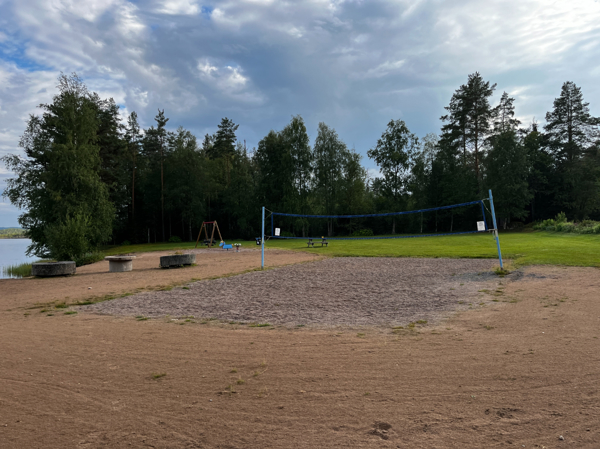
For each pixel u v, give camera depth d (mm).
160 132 49750
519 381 3973
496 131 47281
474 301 8297
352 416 3309
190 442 2953
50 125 32719
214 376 4312
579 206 48469
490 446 2803
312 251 24016
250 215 48969
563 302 7777
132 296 9922
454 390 3793
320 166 51000
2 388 4121
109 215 32031
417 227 52969
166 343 5641
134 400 3746
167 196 47938
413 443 2859
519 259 15078
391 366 4508
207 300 9109
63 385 4160
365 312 7562
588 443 2803
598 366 4305
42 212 30984
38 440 3035
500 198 44438
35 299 10023
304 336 5898
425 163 54125
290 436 3002
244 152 54750
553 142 50844
